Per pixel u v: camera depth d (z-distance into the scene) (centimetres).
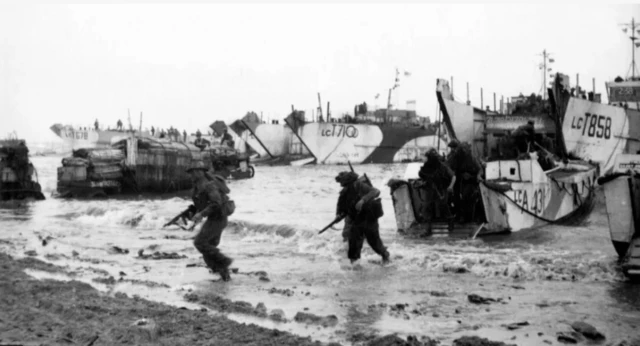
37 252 1165
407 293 794
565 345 559
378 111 6688
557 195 1561
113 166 2970
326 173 4878
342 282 873
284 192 3111
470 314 674
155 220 1700
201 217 866
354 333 591
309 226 1473
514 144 1753
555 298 756
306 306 716
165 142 3228
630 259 856
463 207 1438
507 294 784
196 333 563
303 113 5769
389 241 1320
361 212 1004
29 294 721
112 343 532
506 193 1373
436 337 583
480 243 1278
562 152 1800
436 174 1398
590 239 1311
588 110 1858
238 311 677
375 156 5822
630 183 922
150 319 611
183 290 799
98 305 666
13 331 565
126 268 986
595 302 732
